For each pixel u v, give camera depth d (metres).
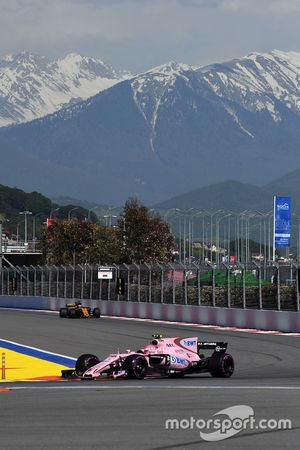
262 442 35.34
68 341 101.19
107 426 38.88
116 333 112.50
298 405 44.84
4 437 36.56
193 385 55.78
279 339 99.12
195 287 135.00
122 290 156.75
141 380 60.12
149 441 35.62
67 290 180.38
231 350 86.31
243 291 122.00
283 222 159.38
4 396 50.16
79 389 53.59
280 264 114.88
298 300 110.19
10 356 85.00
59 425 39.28
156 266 147.00
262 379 60.66
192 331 114.50
